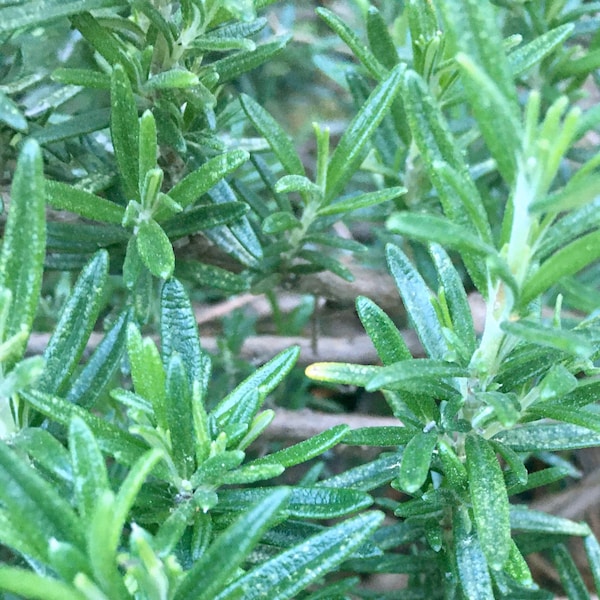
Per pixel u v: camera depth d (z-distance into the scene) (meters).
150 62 0.16
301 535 0.14
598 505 0.29
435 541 0.15
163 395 0.12
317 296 0.25
